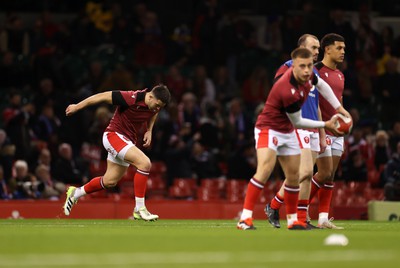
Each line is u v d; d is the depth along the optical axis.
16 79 88.00
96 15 94.69
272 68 96.94
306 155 43.50
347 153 79.81
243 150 78.88
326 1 105.25
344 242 30.97
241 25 97.25
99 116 77.06
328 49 46.41
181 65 93.62
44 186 71.88
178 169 77.25
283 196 44.69
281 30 97.62
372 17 107.06
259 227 45.69
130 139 49.91
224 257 26.05
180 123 82.19
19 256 26.03
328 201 46.50
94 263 23.95
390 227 48.03
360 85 94.81
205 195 76.31
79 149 79.44
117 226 46.69
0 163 72.31
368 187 78.19
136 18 95.31
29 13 100.06
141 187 49.59
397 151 77.94
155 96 48.69
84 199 71.62
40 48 91.12
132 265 23.58
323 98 45.97
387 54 99.94
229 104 91.44
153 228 43.41
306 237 35.12
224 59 94.75
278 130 40.34
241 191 76.81
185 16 103.06
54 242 31.83
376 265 23.92
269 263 24.36
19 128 75.31
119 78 84.94
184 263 24.22
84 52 93.62
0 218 68.19
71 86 87.00
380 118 93.69
